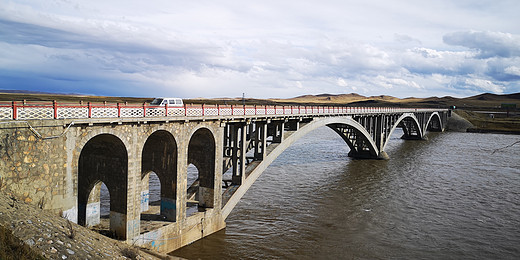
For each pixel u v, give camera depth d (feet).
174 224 72.43
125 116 61.00
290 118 114.62
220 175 84.58
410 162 193.26
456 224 96.89
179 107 71.82
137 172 64.59
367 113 182.60
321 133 349.82
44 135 50.80
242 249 76.64
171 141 71.87
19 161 48.34
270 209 104.73
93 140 65.05
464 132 403.54
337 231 89.76
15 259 35.83
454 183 144.05
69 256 41.83
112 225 64.85
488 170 172.55
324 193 124.47
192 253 73.31
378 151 202.18
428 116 354.74
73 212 55.36
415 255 77.61
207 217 81.41
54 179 52.47
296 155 204.95
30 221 43.55
